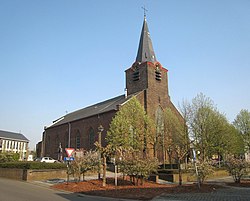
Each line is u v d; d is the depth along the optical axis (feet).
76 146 153.69
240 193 49.21
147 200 42.57
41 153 189.98
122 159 63.05
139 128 112.88
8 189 56.03
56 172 85.15
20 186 63.05
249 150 144.05
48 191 54.39
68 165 65.41
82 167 64.23
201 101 111.96
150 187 58.23
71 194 50.29
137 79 146.30
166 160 126.93
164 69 151.53
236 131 138.72
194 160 58.44
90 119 144.56
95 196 47.34
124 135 107.45
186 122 108.99
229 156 70.74
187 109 110.73
